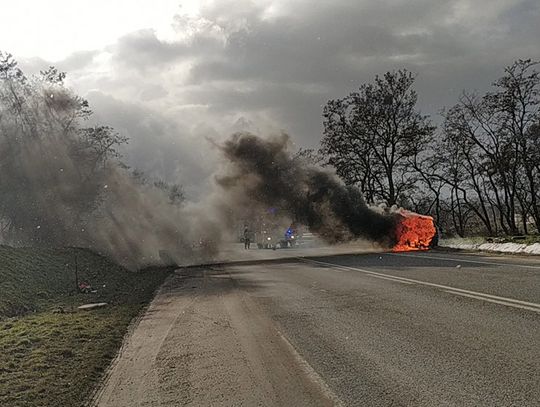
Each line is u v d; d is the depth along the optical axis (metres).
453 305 10.26
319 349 7.75
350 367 6.70
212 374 7.07
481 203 45.09
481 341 7.34
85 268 22.86
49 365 8.09
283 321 10.17
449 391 5.50
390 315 9.80
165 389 6.65
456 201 46.19
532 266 16.12
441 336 7.84
